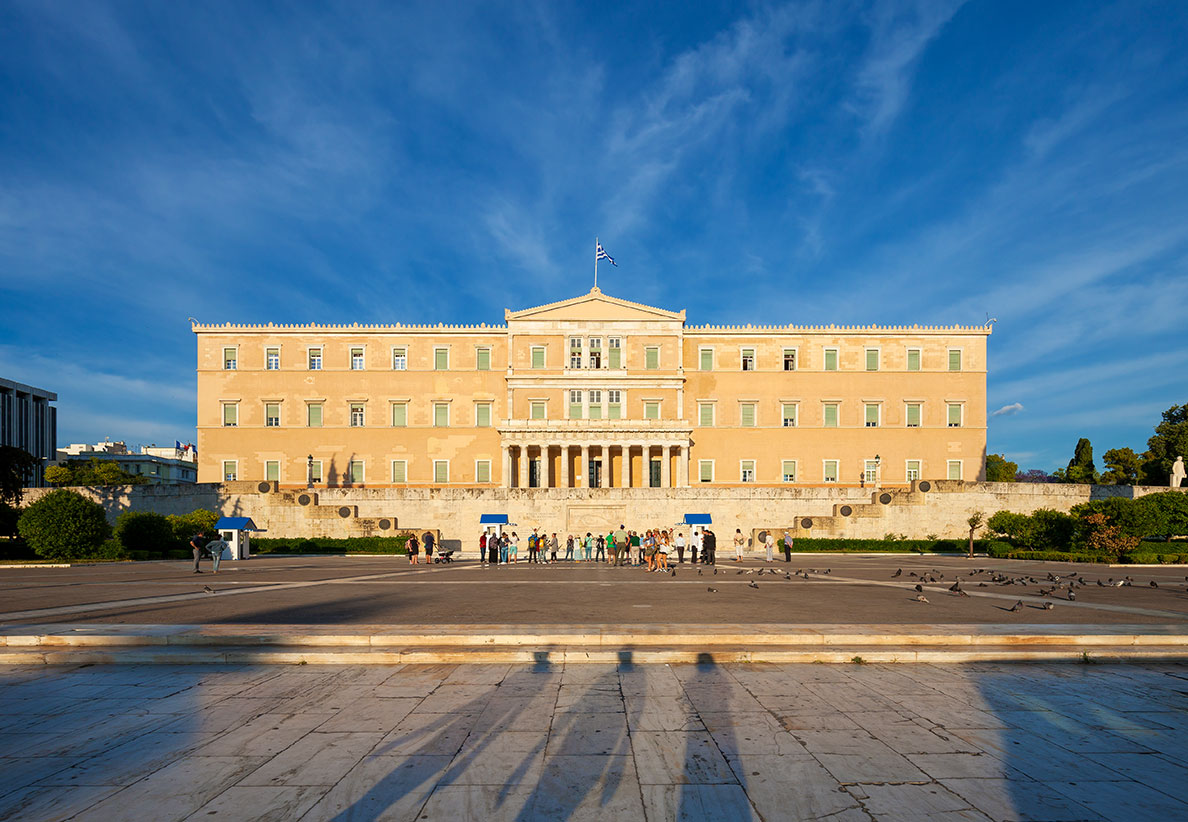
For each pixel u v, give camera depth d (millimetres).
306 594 23469
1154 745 9109
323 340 74062
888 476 73875
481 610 19016
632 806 7242
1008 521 52438
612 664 13047
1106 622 16578
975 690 11461
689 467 74062
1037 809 7246
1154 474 86188
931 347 75312
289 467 72438
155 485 57469
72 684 11898
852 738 9203
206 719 9992
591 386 73625
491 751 8703
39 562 42875
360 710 10336
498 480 73625
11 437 109875
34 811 7133
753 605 20281
